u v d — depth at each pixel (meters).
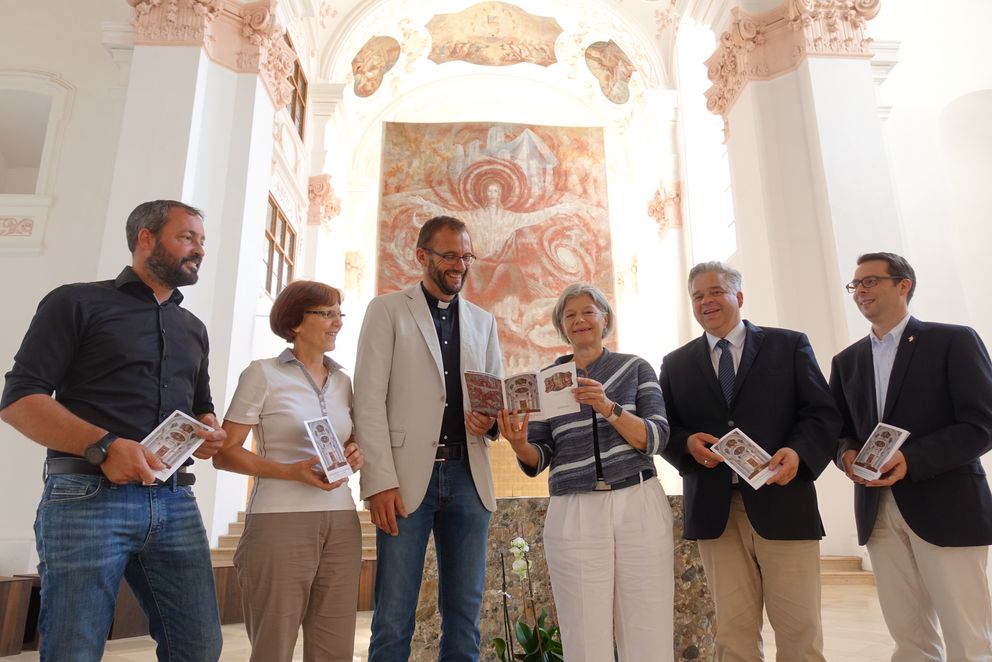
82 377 2.50
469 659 2.90
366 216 19.53
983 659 3.00
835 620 5.97
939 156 11.10
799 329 9.16
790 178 9.69
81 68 10.39
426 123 18.67
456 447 3.07
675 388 3.45
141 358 2.58
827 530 8.51
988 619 3.06
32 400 2.30
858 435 3.59
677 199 15.70
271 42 10.28
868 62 9.78
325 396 3.00
